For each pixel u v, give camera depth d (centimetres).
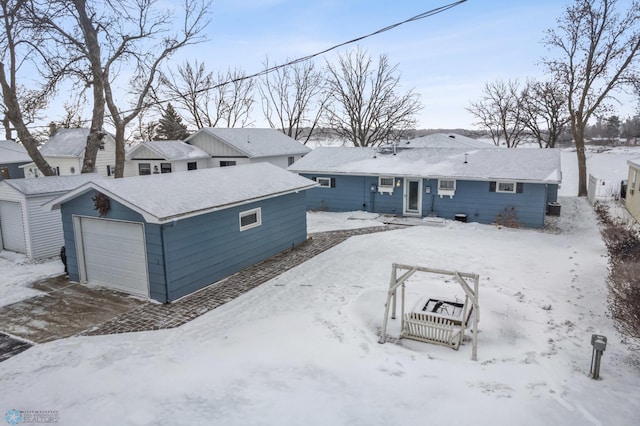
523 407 538
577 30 2544
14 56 1644
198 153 2809
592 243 1452
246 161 2742
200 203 1042
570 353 697
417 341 759
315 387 593
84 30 1717
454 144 2542
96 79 1791
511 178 1688
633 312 662
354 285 1062
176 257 977
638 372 630
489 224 1795
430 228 1714
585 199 2505
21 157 3111
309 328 806
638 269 786
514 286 1025
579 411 527
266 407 539
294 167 2161
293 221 1453
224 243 1133
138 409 536
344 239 1568
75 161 2858
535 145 6031
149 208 922
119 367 665
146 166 2820
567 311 871
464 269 1170
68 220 1095
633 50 2414
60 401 564
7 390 601
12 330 828
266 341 755
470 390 586
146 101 2873
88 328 834
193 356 702
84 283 1103
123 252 1021
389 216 1978
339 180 2103
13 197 1348
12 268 1251
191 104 4162
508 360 682
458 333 727
